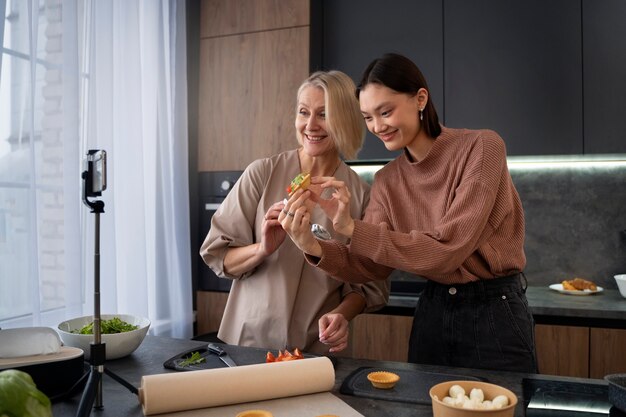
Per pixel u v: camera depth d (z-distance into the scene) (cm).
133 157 240
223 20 296
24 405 66
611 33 246
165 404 89
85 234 203
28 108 176
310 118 154
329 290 157
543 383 105
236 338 161
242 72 292
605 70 246
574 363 226
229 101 294
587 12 249
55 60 188
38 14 181
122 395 101
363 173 310
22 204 175
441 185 139
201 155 301
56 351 105
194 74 304
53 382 98
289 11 282
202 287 299
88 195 100
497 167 130
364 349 256
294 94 281
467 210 125
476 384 90
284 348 153
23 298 175
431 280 148
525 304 140
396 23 277
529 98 256
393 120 133
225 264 161
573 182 284
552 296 253
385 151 274
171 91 273
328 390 101
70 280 191
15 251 174
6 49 171
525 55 257
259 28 288
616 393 91
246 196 165
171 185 273
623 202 276
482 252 134
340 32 288
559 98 252
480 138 132
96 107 213
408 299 247
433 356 144
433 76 270
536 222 289
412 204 145
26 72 176
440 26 269
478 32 263
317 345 156
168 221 267
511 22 259
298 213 130
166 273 267
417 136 142
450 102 267
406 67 133
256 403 96
